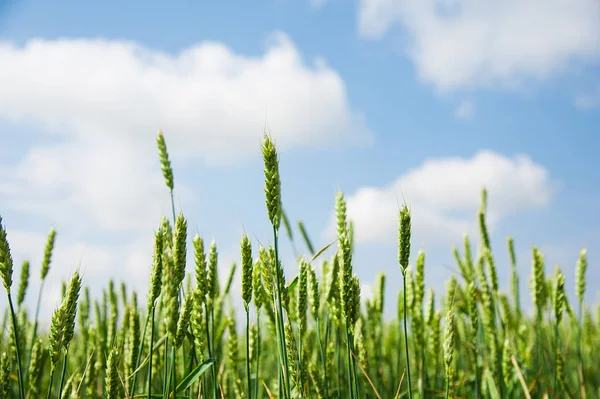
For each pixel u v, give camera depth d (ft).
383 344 5.43
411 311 4.31
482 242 4.80
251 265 3.33
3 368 3.57
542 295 4.83
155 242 3.30
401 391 4.65
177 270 3.18
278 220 3.25
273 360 5.05
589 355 6.12
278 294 3.26
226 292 4.37
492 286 4.73
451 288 4.49
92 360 3.92
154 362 3.92
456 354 5.04
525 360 4.98
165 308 3.08
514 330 5.07
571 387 5.65
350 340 3.41
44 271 4.57
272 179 3.20
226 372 4.38
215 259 3.63
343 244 3.39
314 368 3.79
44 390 4.67
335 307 3.82
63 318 3.17
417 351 4.62
